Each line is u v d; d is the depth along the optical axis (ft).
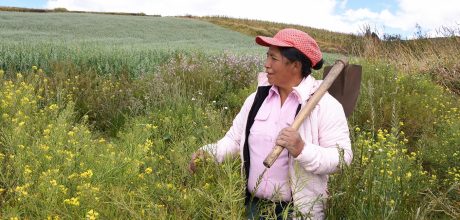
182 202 9.34
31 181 9.98
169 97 22.04
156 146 15.31
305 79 9.05
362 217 9.04
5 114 14.56
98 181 10.71
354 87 9.20
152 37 116.78
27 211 9.22
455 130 18.62
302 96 8.80
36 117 15.80
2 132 13.29
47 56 40.16
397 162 12.26
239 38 134.21
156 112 20.25
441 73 36.01
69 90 24.04
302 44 8.74
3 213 8.84
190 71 28.35
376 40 40.68
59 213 8.89
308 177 8.79
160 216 8.57
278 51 8.80
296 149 8.13
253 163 9.31
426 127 20.29
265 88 9.44
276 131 9.04
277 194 8.66
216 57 41.50
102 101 22.30
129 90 23.84
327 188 9.48
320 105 8.79
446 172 15.79
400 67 36.06
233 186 8.85
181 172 11.32
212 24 164.35
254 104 9.45
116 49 50.11
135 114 20.44
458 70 36.37
